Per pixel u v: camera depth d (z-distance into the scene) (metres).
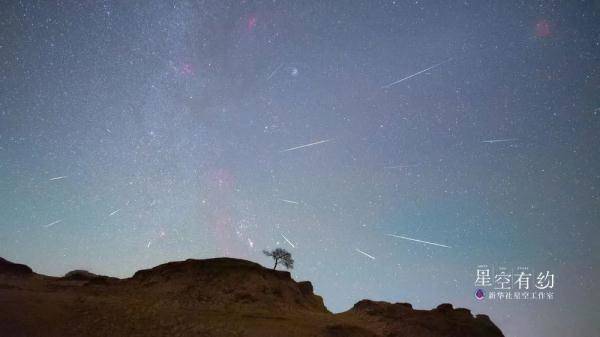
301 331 33.19
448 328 45.56
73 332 27.28
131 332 28.53
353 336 34.66
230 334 30.09
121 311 31.98
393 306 49.88
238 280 44.41
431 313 48.75
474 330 46.50
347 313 50.69
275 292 44.72
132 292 40.72
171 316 32.41
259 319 34.69
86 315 30.12
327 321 38.69
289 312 40.47
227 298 40.50
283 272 51.00
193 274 45.22
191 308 36.28
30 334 25.91
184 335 28.92
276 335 31.17
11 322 26.59
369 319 47.41
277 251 55.56
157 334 28.64
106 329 28.42
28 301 30.55
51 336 26.20
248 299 40.88
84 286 42.12
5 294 31.52
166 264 47.72
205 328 30.62
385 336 41.12
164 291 41.44
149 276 46.22
